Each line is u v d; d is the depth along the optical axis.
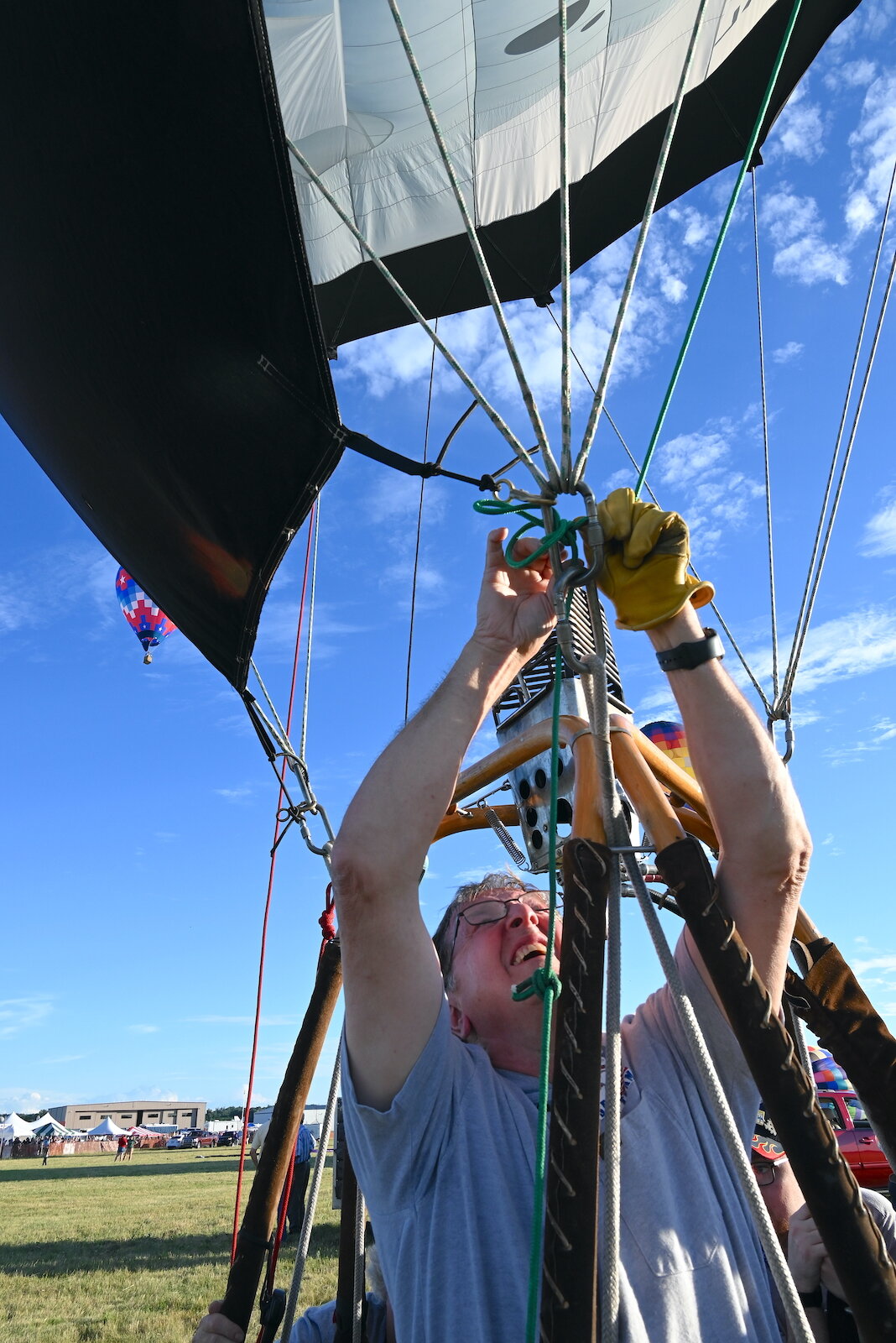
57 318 1.87
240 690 2.14
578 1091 1.04
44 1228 11.84
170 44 1.49
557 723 1.07
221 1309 1.79
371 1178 1.39
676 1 2.91
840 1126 6.00
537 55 3.03
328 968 1.96
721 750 1.26
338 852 1.29
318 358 1.66
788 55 2.81
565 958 1.11
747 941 1.28
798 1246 1.70
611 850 1.17
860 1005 1.48
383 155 3.26
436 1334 1.24
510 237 3.37
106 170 1.66
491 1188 1.32
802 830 1.28
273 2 2.88
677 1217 1.31
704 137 3.04
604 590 1.17
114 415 1.93
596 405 1.11
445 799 1.31
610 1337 1.02
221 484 1.89
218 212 1.60
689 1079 1.45
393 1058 1.34
